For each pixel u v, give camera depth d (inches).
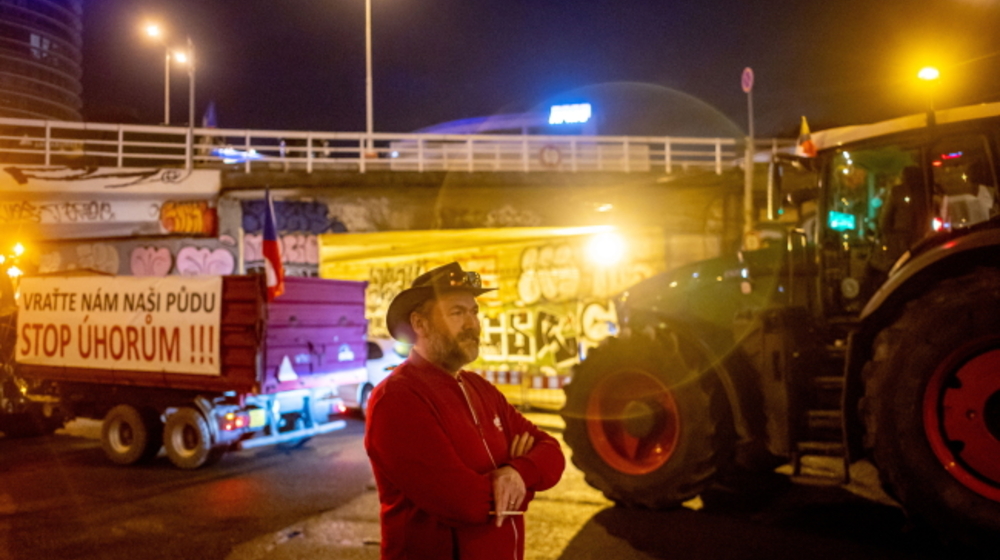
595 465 241.4
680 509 236.8
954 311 177.8
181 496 273.6
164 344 341.7
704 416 221.9
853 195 233.9
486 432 93.1
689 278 262.1
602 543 204.1
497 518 84.3
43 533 227.5
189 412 322.0
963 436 177.5
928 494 179.6
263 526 230.8
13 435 427.2
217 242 661.9
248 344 322.7
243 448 334.6
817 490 257.1
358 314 394.6
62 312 377.1
